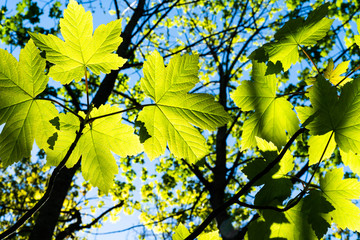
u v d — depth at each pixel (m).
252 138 0.69
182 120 0.62
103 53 0.59
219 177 2.72
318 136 0.60
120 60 0.59
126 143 0.61
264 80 0.68
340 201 0.60
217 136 3.09
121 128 0.61
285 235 0.60
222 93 3.39
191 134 0.62
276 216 0.60
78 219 2.10
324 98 0.60
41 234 1.29
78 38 0.59
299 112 0.61
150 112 0.61
